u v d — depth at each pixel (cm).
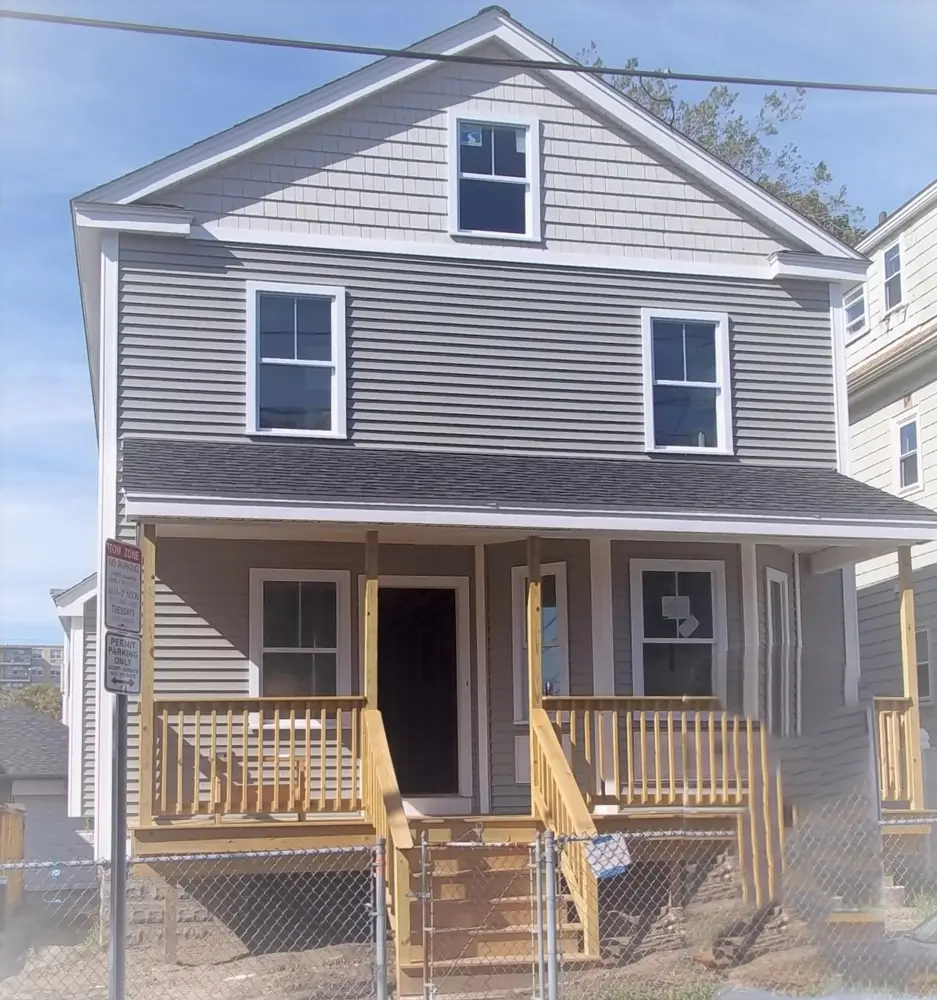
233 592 1364
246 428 1395
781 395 1573
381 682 1414
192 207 1420
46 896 1819
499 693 1424
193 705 1162
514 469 1394
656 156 1571
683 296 1554
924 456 2064
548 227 1523
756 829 1027
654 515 1293
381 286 1462
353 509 1216
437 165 1498
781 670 1270
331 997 991
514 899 1095
